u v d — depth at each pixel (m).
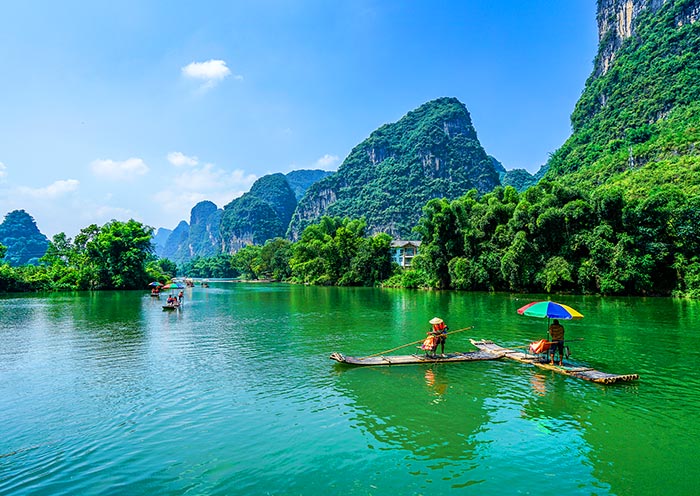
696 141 79.75
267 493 7.61
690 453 9.05
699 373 15.16
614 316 30.42
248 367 16.61
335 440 9.80
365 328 26.61
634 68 134.50
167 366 16.89
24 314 36.19
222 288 90.12
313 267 105.06
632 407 11.77
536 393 13.02
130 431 10.46
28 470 8.58
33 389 13.94
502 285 60.31
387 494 7.54
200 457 9.05
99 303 48.16
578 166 122.44
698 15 129.00
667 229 48.72
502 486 7.78
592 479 8.02
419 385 13.95
